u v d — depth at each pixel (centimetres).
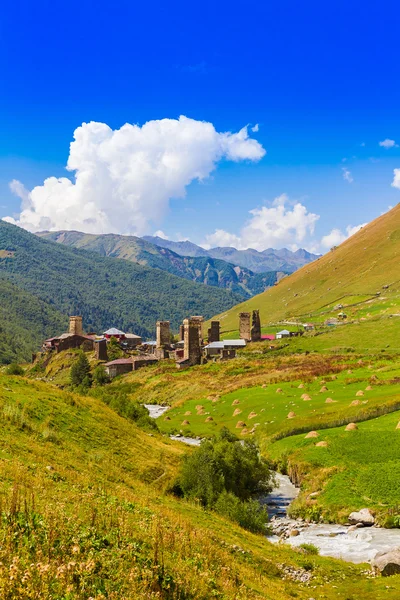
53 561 1575
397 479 4594
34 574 1442
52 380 17925
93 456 3897
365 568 3100
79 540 1814
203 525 3228
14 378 5356
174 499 3850
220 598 1959
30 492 2269
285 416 7788
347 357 12688
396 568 2948
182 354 17450
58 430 4153
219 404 10062
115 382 15938
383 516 4075
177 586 1845
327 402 8038
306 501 4675
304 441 6169
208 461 4409
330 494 4656
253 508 4050
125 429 5225
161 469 4378
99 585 1589
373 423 6269
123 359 17475
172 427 8931
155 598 1675
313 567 3059
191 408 10362
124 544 1988
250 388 10875
